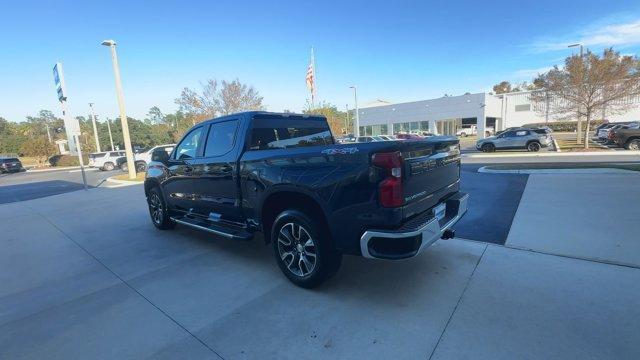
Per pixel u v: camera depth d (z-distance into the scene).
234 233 4.55
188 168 5.30
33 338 3.13
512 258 4.24
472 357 2.54
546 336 2.72
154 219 6.82
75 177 23.59
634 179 8.73
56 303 3.82
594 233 4.95
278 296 3.66
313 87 26.95
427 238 3.16
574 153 18.39
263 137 4.57
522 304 3.20
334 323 3.09
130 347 2.91
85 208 9.93
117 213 8.83
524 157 18.52
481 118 43.53
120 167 27.03
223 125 4.74
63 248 5.94
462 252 4.50
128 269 4.74
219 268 4.55
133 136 80.25
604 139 23.77
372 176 3.03
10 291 4.22
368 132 55.25
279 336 2.95
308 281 3.68
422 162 3.38
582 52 19.47
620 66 17.83
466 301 3.31
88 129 80.06
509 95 49.31
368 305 3.35
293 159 3.62
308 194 3.49
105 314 3.50
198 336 3.02
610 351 2.52
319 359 2.62
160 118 100.06
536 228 5.31
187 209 5.69
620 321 2.87
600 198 6.95
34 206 10.99
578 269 3.85
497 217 6.04
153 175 6.40
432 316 3.10
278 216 3.86
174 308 3.54
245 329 3.08
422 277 3.86
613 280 3.56
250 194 4.21
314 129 5.38
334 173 3.28
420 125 49.16
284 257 3.93
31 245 6.26
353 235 3.23
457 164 4.39
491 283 3.63
